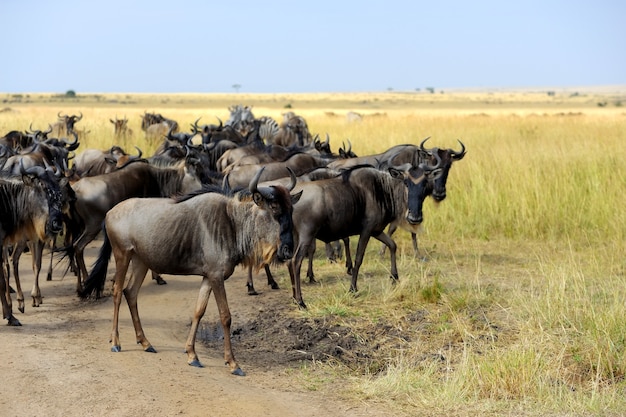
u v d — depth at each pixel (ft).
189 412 41.22
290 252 49.21
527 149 136.67
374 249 86.99
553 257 81.10
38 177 59.57
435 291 64.49
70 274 77.61
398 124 233.35
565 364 49.78
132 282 52.13
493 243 89.71
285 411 42.83
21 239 60.90
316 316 62.69
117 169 75.15
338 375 51.16
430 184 70.74
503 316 59.77
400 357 54.08
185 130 245.24
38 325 58.29
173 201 50.06
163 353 52.65
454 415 42.91
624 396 44.86
